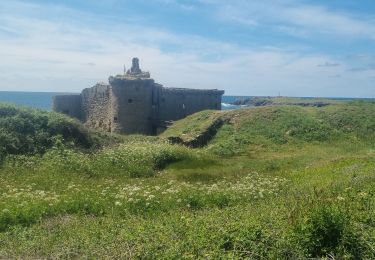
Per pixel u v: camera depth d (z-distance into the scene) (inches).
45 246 352.8
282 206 401.7
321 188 488.7
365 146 1143.6
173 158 948.6
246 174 778.8
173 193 526.0
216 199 511.8
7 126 921.5
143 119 1702.8
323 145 1194.6
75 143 999.6
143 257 305.0
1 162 800.9
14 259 325.7
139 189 536.4
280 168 866.1
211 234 316.5
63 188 612.4
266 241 299.9
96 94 1941.4
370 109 1486.2
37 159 834.2
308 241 298.0
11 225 426.6
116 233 369.4
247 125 1342.3
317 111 1476.4
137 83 1689.2
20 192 542.6
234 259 277.6
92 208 482.6
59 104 2103.8
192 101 1865.2
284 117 1380.4
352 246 296.0
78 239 362.3
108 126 1798.7
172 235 334.0
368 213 346.0
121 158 861.8
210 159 986.7
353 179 530.9
